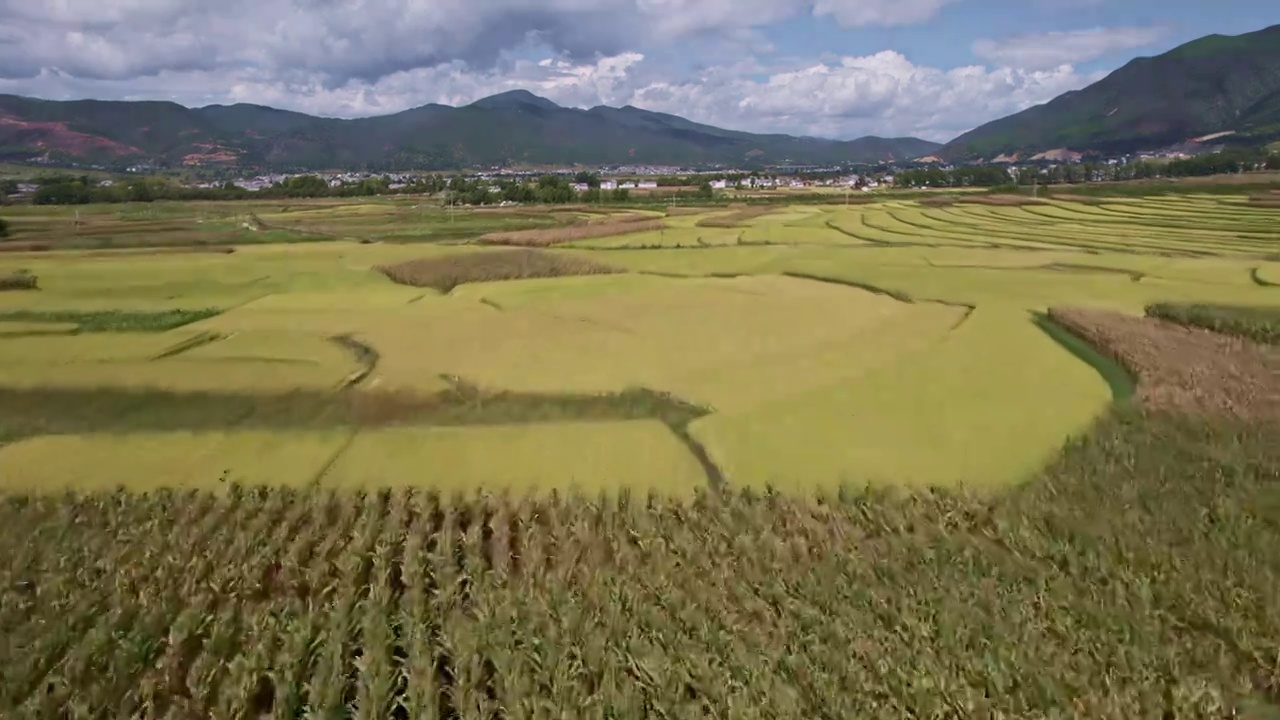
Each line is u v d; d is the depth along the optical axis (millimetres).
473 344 37406
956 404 28469
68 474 23484
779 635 14789
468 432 26594
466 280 53344
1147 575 16547
